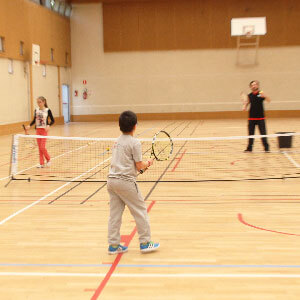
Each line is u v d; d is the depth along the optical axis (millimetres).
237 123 22109
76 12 25984
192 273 3916
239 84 25484
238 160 10430
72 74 26359
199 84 25703
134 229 5297
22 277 3902
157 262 4207
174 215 5859
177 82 25844
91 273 3971
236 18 24547
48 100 23000
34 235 5109
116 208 4445
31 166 10086
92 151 12555
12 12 18734
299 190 7195
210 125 21328
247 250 4477
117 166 4332
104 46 25953
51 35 23094
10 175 8445
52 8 23828
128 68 26000
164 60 25766
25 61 20203
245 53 25250
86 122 26156
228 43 25250
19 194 7254
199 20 25250
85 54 26188
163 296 3467
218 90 25641
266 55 25172
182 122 24047
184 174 8844
